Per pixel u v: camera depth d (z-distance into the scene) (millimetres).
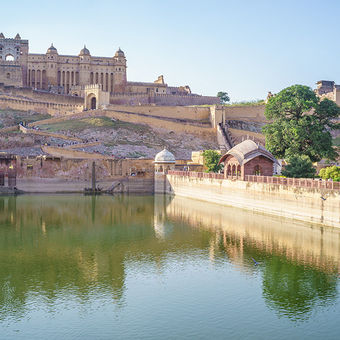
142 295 24219
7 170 67500
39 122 91875
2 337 19531
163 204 58969
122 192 72562
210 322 21016
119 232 40188
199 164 75500
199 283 26047
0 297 23766
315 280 26422
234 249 33469
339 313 22062
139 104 111812
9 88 106000
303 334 19922
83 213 51031
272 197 46344
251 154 52625
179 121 100812
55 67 124375
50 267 29031
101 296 24047
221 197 57188
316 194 39906
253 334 19906
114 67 128500
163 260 30719
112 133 89000
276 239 36250
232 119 110438
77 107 103375
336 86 122562
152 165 74438
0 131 80875
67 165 70062
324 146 60125
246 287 25422
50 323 20859
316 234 37031
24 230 40969
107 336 19656
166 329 20328
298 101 60812
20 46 123000
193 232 39875
